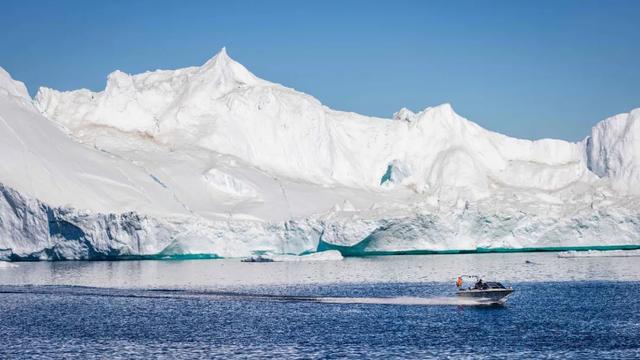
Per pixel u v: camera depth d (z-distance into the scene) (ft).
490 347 313.53
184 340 334.44
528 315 388.98
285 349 314.96
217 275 615.16
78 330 358.64
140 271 653.30
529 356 297.53
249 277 599.57
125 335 346.13
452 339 329.93
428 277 588.91
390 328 356.18
